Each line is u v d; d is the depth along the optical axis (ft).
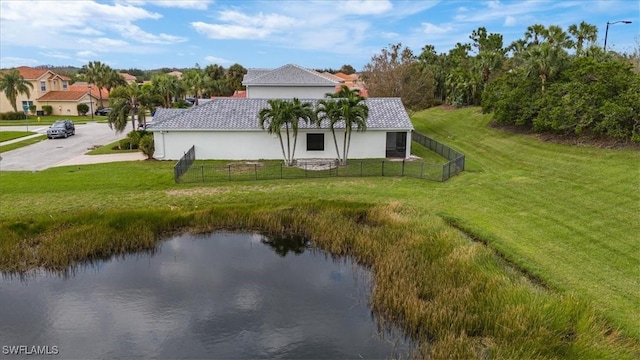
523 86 110.01
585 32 132.05
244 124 99.81
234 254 54.85
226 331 37.47
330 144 100.94
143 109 123.65
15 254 50.52
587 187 63.98
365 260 51.08
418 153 107.76
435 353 31.76
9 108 247.09
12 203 65.26
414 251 47.67
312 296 43.55
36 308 41.60
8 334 37.22
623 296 35.86
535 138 100.73
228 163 95.81
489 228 52.75
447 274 41.65
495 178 75.25
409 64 157.07
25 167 92.89
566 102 89.97
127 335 37.06
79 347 35.45
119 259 53.36
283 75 134.51
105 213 60.64
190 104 265.54
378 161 96.37
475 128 132.57
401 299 38.42
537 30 146.41
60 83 272.51
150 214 60.80
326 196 70.23
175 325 38.52
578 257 43.39
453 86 188.75
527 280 40.22
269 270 50.11
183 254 54.75
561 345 30.48
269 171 85.71
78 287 46.01
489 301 36.19
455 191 70.08
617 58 122.31
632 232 47.73
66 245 51.98
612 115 80.02
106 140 142.61
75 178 79.51
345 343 35.40
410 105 155.12
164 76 217.56
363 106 88.89
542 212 56.49
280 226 60.95
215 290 45.03
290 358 33.60
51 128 147.33
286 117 87.40
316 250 56.18
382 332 36.86
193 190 73.67
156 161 98.07
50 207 63.82
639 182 61.87
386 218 59.16
